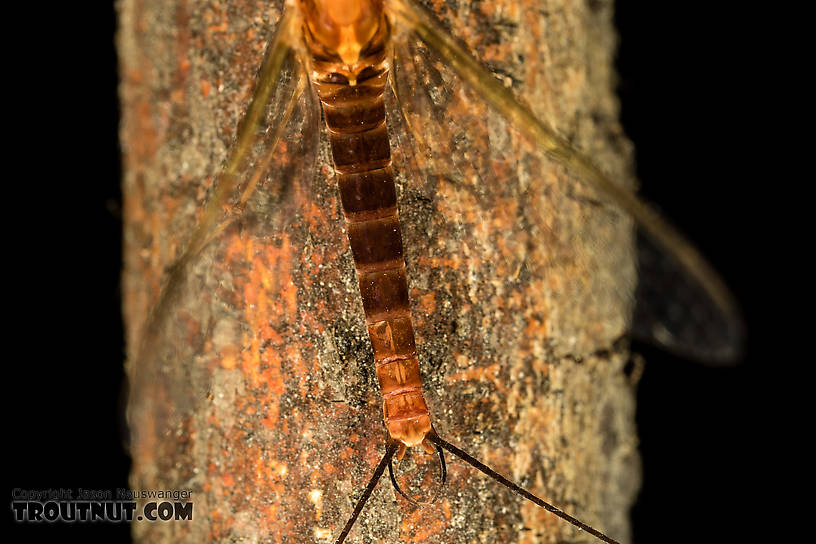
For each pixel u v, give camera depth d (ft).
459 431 0.26
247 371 0.26
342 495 0.26
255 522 0.26
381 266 0.26
